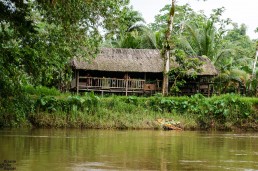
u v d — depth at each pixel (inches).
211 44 1402.6
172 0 1078.4
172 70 1087.6
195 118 863.7
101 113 802.2
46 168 311.0
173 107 886.4
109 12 614.9
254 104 912.9
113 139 567.2
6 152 399.2
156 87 1173.1
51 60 594.6
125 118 804.6
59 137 576.4
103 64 1134.4
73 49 664.4
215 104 891.4
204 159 386.6
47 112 768.9
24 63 522.0
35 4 561.0
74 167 318.3
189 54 1352.1
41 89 915.4
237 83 1272.1
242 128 874.1
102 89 1139.9
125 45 1397.6
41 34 594.9
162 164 348.2
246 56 1632.6
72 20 573.3
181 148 477.4
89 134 642.2
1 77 498.0
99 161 353.7
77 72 1121.4
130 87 1157.1
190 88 1225.4
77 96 810.2
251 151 466.3
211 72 1203.9
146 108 878.4
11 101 519.8
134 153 417.1
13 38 509.4
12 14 484.1
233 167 340.2
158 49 1252.5
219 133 764.0
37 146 457.7
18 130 675.4
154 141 555.2
